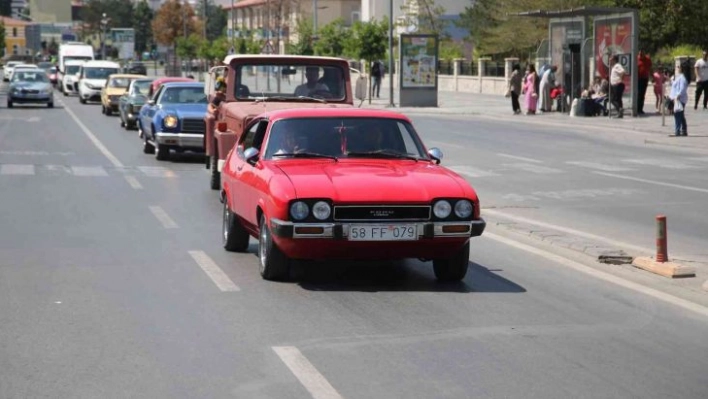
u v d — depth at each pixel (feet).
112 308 32.22
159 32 460.14
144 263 40.16
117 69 201.57
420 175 36.04
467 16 262.88
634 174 74.38
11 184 68.18
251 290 35.01
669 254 42.09
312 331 29.25
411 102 169.07
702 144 95.91
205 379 24.50
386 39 206.39
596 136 109.70
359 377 24.66
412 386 23.95
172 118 85.05
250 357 26.43
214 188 65.72
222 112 59.26
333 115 39.96
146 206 57.77
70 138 110.11
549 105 146.51
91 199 60.80
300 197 33.96
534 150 94.43
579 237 45.50
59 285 35.86
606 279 37.22
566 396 23.31
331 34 233.55
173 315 31.24
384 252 34.60
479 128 123.65
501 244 45.03
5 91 254.47
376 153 38.65
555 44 144.77
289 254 34.73
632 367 25.76
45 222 51.39
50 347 27.50
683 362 26.30
